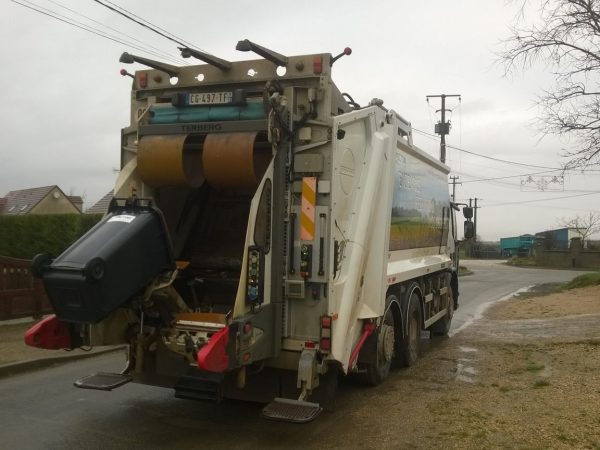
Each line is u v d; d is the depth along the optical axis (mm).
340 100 6090
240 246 6801
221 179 5680
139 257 5262
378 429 5875
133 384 7555
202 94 5895
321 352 5613
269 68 5891
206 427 5953
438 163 10688
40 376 8023
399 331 8273
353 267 6109
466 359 9273
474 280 31750
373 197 6598
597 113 14070
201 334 5508
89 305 4887
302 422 4992
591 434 5516
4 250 16109
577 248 49562
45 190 49844
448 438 5570
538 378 7750
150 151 5977
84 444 5480
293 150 5676
